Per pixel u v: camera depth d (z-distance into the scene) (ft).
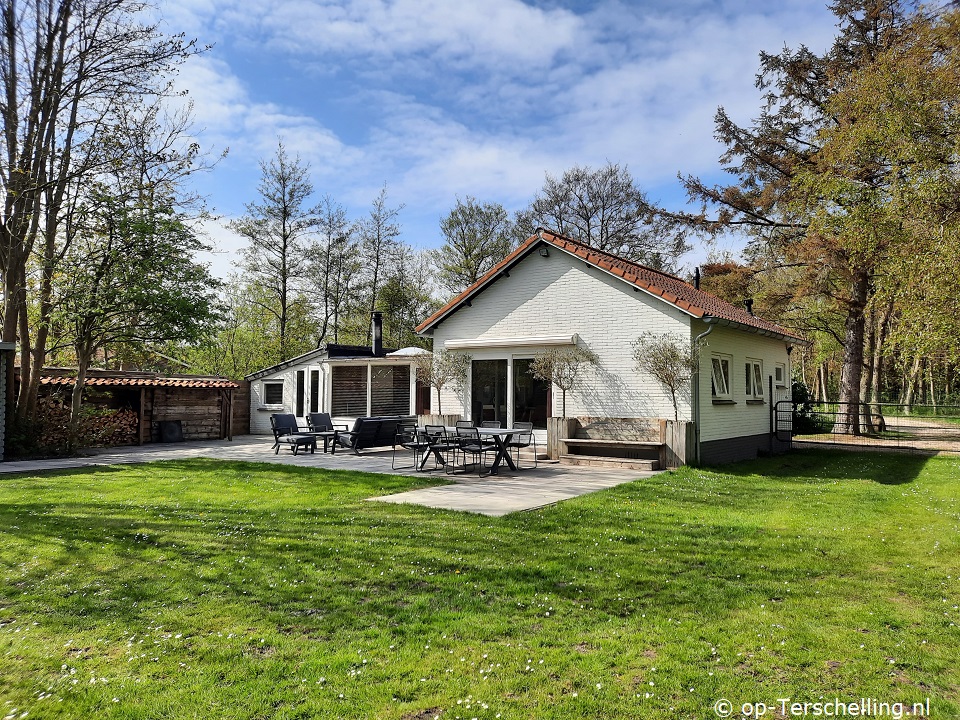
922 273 35.19
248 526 24.95
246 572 18.99
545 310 51.90
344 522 25.75
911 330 37.40
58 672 12.69
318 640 14.16
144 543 22.33
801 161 71.61
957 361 36.68
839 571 19.31
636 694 11.67
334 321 124.16
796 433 79.77
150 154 52.65
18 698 11.59
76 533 23.66
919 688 11.87
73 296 49.55
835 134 55.36
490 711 11.05
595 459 44.83
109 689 11.90
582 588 17.60
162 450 59.82
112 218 50.98
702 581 18.21
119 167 50.70
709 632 14.49
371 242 122.11
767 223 82.12
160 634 14.47
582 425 48.47
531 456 49.96
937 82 38.78
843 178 46.68
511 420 53.42
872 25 69.97
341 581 18.19
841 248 61.52
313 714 11.02
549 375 47.91
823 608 16.03
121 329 53.06
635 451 45.98
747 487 36.11
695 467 43.65
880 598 16.84
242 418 84.94
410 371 71.46
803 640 14.01
